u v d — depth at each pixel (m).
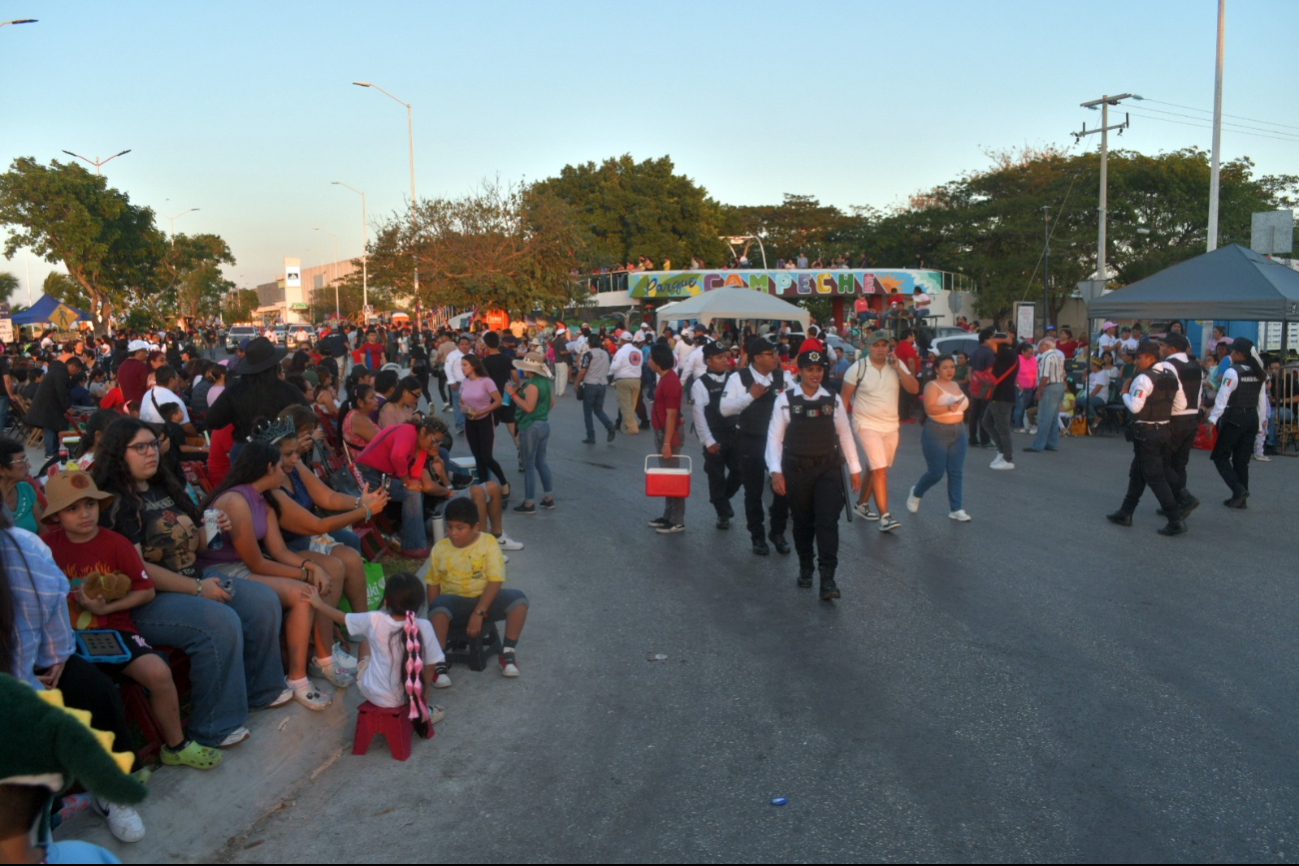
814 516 7.11
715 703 5.17
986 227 44.94
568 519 9.73
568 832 3.89
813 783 4.27
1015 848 3.74
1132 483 9.12
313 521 5.52
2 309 31.98
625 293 39.41
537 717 5.03
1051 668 5.61
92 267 41.56
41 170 40.47
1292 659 5.74
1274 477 11.94
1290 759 4.48
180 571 4.75
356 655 5.77
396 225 35.66
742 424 8.16
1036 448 14.54
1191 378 8.93
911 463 13.32
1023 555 8.15
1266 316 14.10
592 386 15.18
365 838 3.88
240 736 4.41
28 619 3.74
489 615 5.69
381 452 7.63
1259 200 41.81
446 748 4.69
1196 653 5.84
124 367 11.38
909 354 17.39
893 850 3.73
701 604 6.92
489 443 10.05
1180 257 40.09
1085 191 43.22
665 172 56.66
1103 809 4.04
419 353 18.89
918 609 6.72
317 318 96.69
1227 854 3.71
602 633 6.32
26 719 2.51
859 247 49.94
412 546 7.63
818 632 6.28
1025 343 16.89
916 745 4.64
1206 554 8.17
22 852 2.49
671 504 9.12
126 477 4.68
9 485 4.74
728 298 19.72
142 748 4.24
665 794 4.20
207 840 3.89
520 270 35.22
